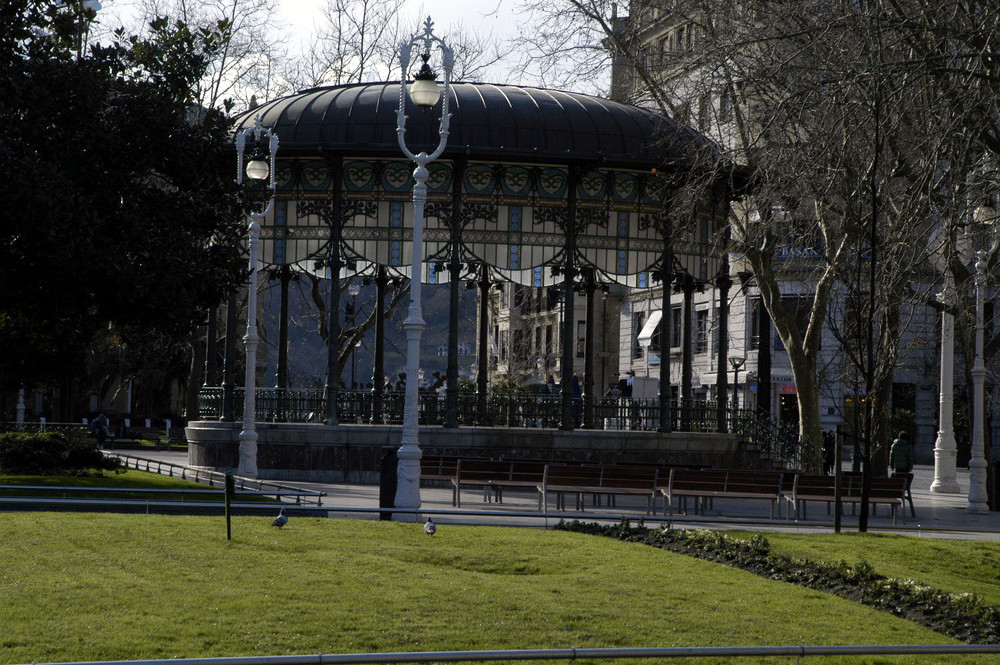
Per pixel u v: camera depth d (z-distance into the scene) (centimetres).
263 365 6169
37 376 2775
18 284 2064
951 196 1678
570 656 825
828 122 1833
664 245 3222
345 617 1136
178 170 2273
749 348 5747
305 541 1571
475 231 3133
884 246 1762
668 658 1055
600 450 3172
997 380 5219
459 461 2467
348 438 3145
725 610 1256
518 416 3269
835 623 1230
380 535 1667
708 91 2522
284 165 3197
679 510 2570
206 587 1246
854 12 1733
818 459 3253
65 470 2781
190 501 2080
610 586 1352
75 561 1362
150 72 2377
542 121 3119
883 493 2514
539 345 7881
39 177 1942
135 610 1132
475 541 1655
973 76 1581
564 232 3153
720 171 2853
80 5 2327
